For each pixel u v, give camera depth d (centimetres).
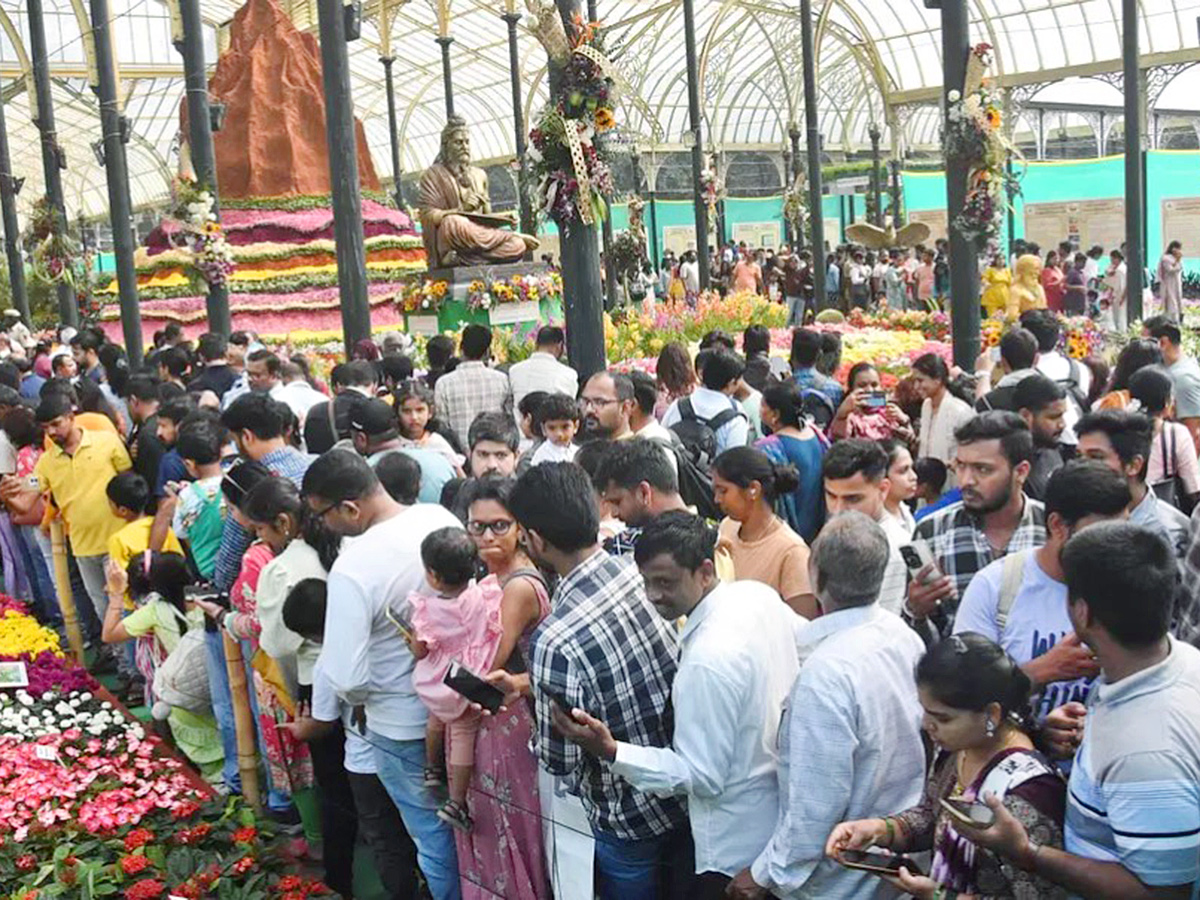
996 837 273
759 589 366
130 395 916
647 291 2611
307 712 511
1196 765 265
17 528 1015
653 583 352
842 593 337
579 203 891
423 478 631
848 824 317
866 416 703
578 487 375
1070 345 1298
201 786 633
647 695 371
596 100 887
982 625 364
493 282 1788
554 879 412
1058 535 349
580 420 642
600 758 354
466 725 430
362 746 477
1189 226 2558
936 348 1669
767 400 636
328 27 1172
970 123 1083
